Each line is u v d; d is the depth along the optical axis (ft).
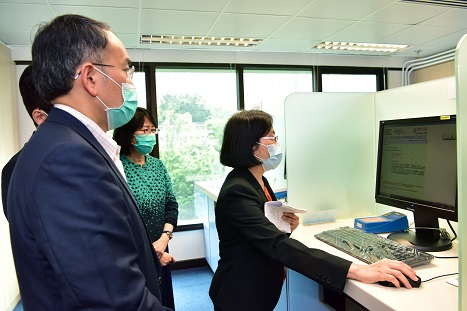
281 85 13.52
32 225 1.85
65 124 2.19
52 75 2.24
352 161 5.67
